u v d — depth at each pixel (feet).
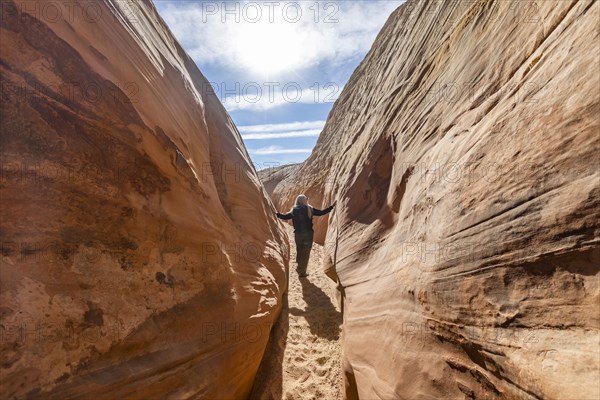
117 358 5.47
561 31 5.59
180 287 7.23
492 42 8.39
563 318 4.25
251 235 13.79
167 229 7.22
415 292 7.86
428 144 10.48
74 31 5.61
